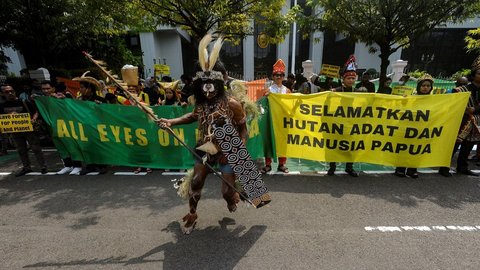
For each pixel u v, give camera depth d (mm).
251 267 2406
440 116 4105
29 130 4418
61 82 8500
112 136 4574
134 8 7539
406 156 4289
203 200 3646
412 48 22922
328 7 6379
